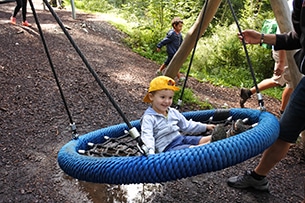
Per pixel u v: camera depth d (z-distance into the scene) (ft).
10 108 14.84
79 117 15.12
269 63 28.17
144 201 10.05
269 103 21.74
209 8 14.65
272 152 9.41
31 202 9.55
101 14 44.32
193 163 5.75
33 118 14.46
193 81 24.18
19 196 9.76
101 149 9.62
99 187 10.65
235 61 29.48
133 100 17.90
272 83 16.40
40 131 13.56
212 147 5.93
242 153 6.02
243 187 10.67
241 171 11.96
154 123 8.87
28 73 18.38
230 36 30.12
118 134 10.25
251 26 30.58
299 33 8.17
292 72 11.61
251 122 9.04
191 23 33.27
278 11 11.65
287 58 11.59
